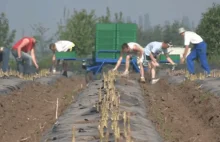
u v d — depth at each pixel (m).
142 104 47.16
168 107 50.38
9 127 40.72
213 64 123.88
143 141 29.89
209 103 46.97
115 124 31.05
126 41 87.88
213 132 38.94
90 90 57.25
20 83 62.59
